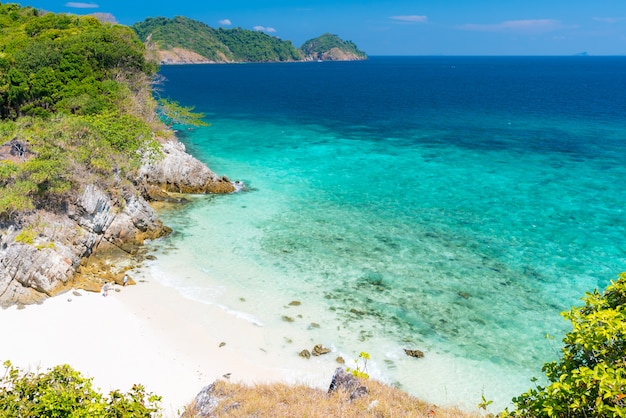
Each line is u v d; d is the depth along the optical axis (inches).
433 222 1642.5
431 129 3398.1
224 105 4640.8
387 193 1942.7
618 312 383.9
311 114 4109.3
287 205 1787.6
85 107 1967.3
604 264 1342.3
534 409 393.7
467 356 964.0
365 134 3189.0
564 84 7495.1
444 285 1229.1
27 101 2108.8
